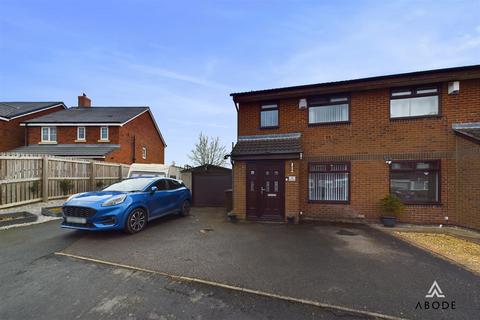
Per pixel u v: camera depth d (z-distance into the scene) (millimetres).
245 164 9125
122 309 3117
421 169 8242
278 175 8867
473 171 7191
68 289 3594
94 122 19938
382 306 3223
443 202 7988
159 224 8039
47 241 5789
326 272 4246
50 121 20078
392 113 8609
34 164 9453
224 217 9445
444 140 8039
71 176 11352
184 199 9469
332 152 9094
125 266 4410
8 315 2965
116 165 14672
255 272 4223
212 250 5363
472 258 4992
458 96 8016
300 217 9031
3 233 6426
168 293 3516
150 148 26156
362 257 5004
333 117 9258
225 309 3139
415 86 8398
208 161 35094
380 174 8570
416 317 3000
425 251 5438
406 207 8266
